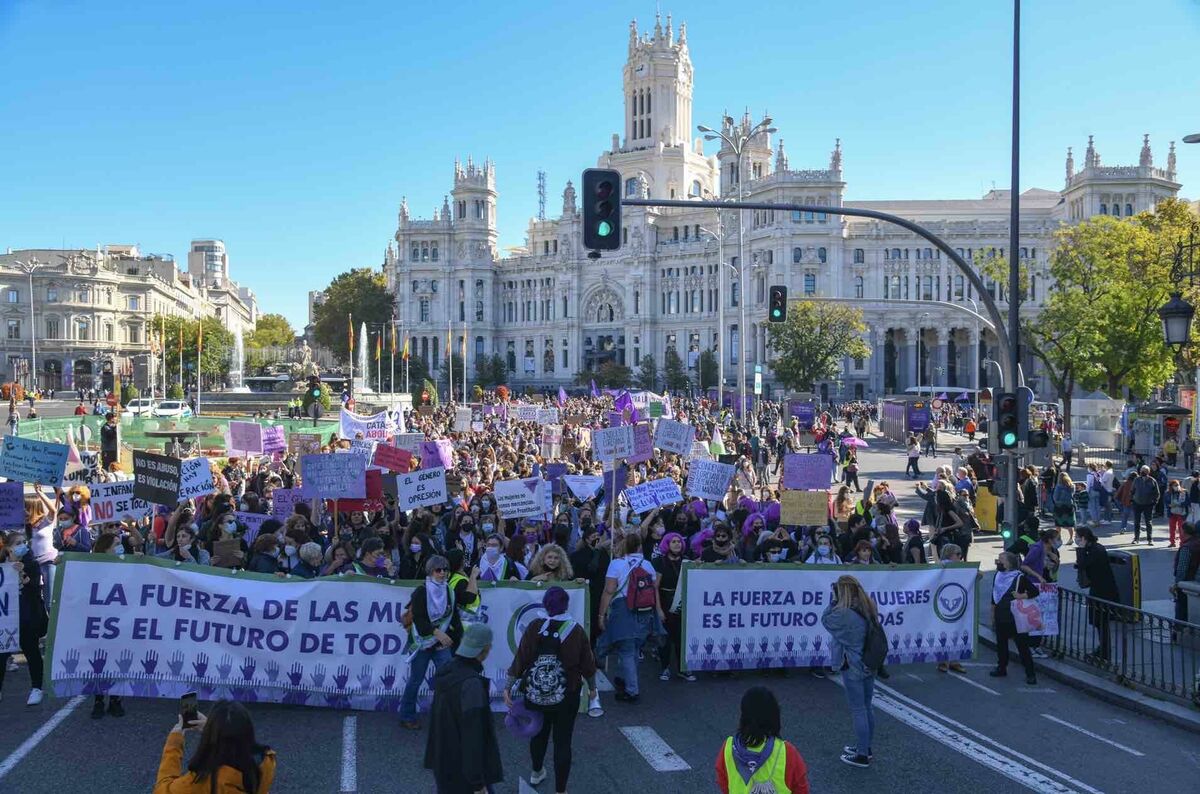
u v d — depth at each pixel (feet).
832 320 334.03
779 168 456.45
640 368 539.29
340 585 47.78
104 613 46.37
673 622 56.34
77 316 531.91
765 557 61.11
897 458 209.87
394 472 84.23
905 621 56.54
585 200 65.67
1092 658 58.13
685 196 570.87
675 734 45.93
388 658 47.85
